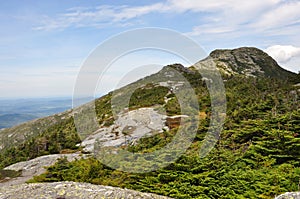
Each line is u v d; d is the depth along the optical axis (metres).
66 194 9.69
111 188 10.27
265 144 16.48
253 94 31.12
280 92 32.88
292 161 14.68
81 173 15.12
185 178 13.34
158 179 13.59
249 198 11.14
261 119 22.62
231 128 20.41
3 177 21.33
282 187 11.77
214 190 12.04
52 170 17.14
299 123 19.94
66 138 27.70
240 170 13.99
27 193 9.92
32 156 27.53
